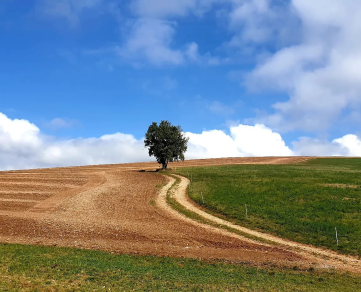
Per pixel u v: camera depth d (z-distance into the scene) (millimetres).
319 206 45312
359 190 52406
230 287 21469
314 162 110812
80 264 24047
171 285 21234
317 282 24000
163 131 86938
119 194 56781
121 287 20219
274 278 24234
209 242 34406
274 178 65125
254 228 39719
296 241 35625
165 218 43344
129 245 32344
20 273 21250
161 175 77812
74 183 66750
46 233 35562
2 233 34938
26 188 60969
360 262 30203
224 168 89188
